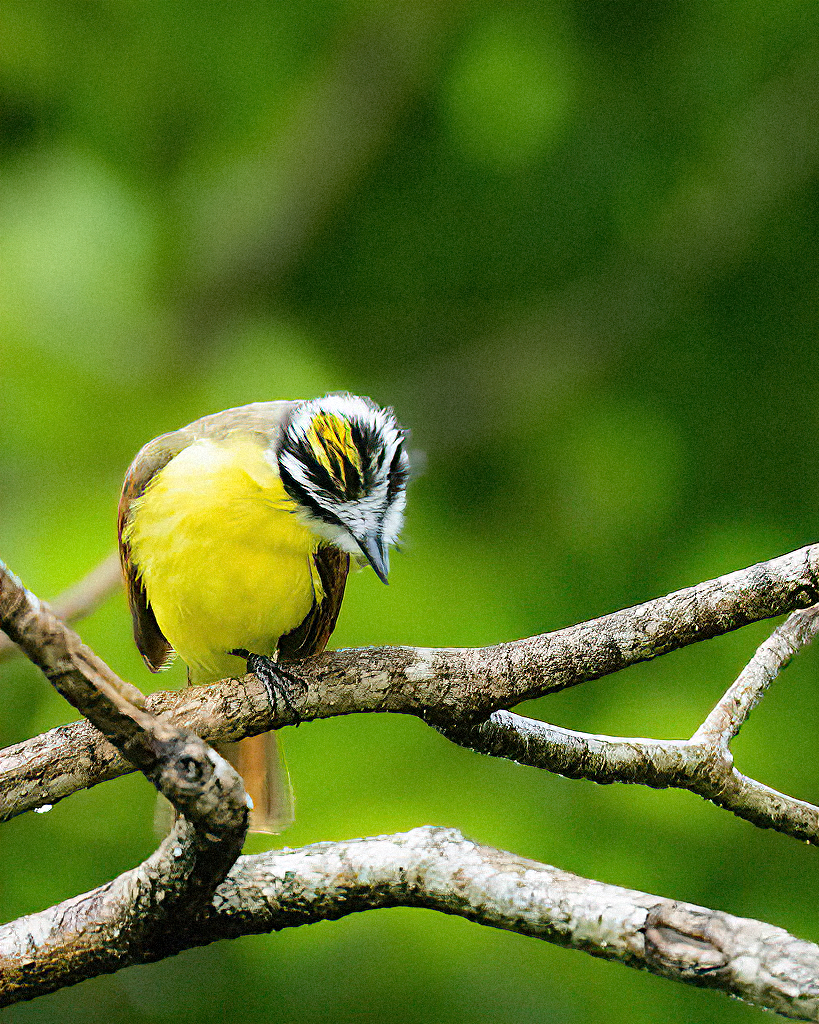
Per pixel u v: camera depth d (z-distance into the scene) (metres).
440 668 5.99
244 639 7.92
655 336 13.39
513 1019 9.74
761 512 12.05
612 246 13.84
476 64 12.91
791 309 13.32
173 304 13.08
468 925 9.80
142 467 7.85
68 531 10.43
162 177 13.43
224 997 10.56
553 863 9.82
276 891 5.24
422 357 14.09
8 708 10.15
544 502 12.25
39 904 10.18
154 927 5.15
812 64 13.94
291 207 14.02
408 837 5.29
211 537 7.46
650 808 9.90
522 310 14.11
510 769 10.19
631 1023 9.76
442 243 13.93
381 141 14.04
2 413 11.34
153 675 9.77
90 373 11.54
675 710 10.28
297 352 12.04
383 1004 9.80
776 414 12.74
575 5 13.14
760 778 10.13
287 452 7.63
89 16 13.14
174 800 4.66
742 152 13.97
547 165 13.41
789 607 5.72
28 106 13.18
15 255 11.81
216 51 13.27
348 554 7.98
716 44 13.27
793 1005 4.56
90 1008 11.31
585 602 11.49
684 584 11.51
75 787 5.74
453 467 12.57
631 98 13.36
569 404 12.97
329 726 10.27
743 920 4.77
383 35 13.92
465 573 11.37
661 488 12.10
